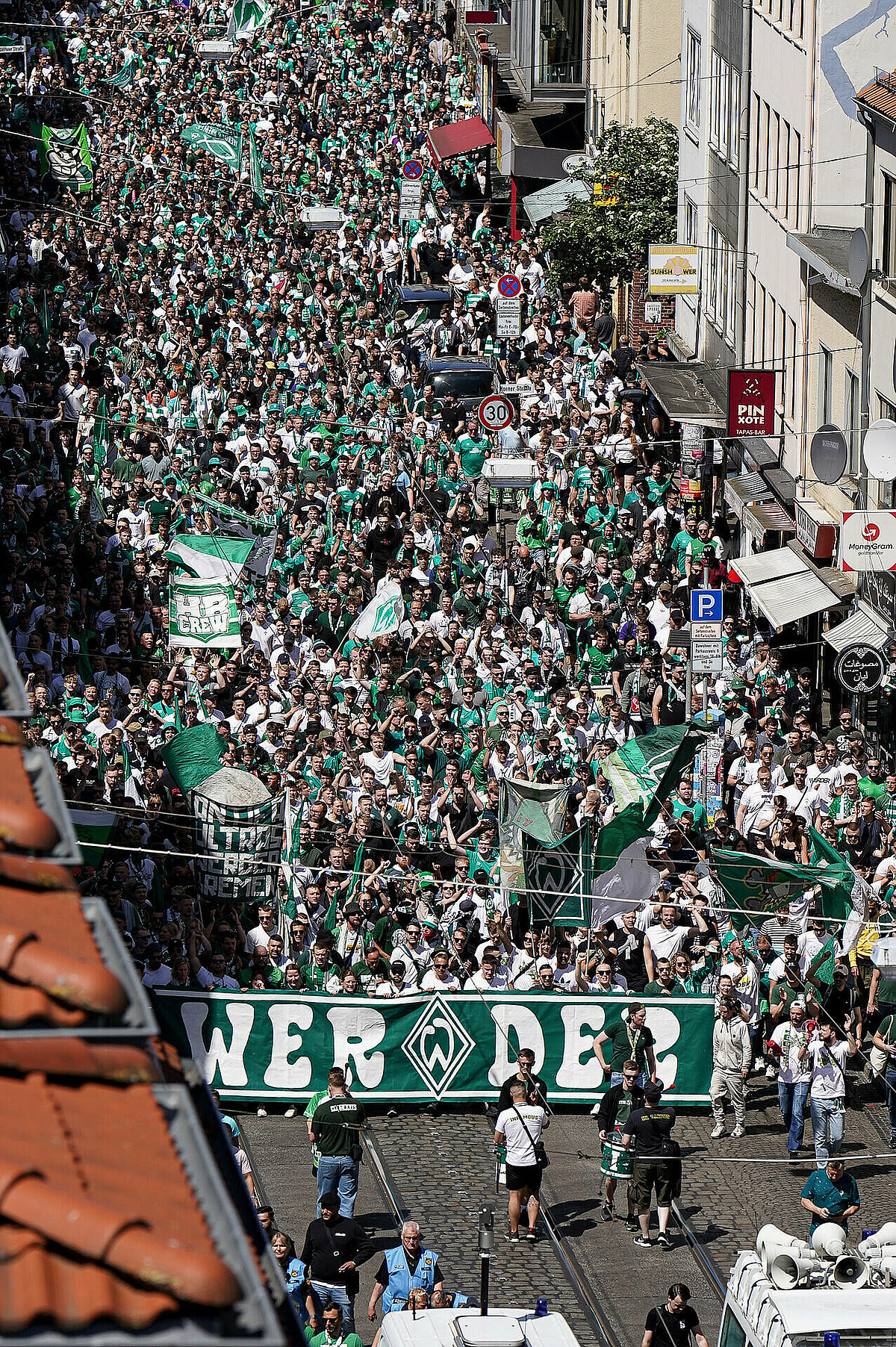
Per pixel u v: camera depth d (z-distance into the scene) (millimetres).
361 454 115000
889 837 75688
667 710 89500
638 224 158500
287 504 108812
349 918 69000
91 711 81625
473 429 124000
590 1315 54000
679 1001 67062
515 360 144000
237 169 177000
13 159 161750
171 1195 13906
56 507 97062
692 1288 55719
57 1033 14820
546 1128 66938
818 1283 43031
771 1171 63781
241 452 115188
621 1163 59156
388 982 67312
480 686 87375
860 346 103375
